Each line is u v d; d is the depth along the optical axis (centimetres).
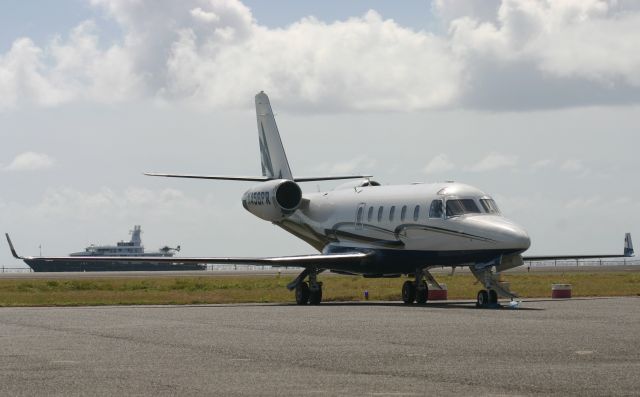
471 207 4562
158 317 3641
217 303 5112
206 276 13138
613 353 2272
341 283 8825
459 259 4522
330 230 5503
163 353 2323
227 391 1725
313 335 2783
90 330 3009
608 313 3731
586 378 1856
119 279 11112
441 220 4594
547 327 3020
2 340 2673
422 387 1761
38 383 1830
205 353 2320
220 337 2736
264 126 6106
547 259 5303
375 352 2320
